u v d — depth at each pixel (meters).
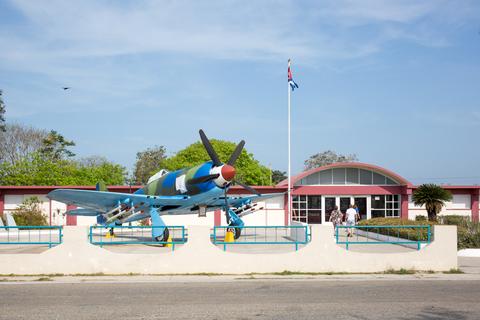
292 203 33.25
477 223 20.86
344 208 33.28
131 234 27.28
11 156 56.19
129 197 19.08
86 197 19.47
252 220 33.22
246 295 9.34
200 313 7.77
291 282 10.97
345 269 12.38
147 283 10.86
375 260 12.43
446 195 27.94
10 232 29.06
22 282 11.05
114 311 7.93
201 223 33.34
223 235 26.09
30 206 31.61
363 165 32.47
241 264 12.25
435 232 12.59
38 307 8.28
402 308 8.09
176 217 33.31
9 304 8.55
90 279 11.45
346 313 7.72
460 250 16.08
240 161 56.47
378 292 9.62
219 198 21.42
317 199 33.34
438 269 12.45
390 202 33.12
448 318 7.34
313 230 12.48
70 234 12.16
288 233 26.98
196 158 54.25
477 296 9.18
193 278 11.57
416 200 28.56
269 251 16.22
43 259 12.06
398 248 17.33
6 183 46.88
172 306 8.32
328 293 9.53
